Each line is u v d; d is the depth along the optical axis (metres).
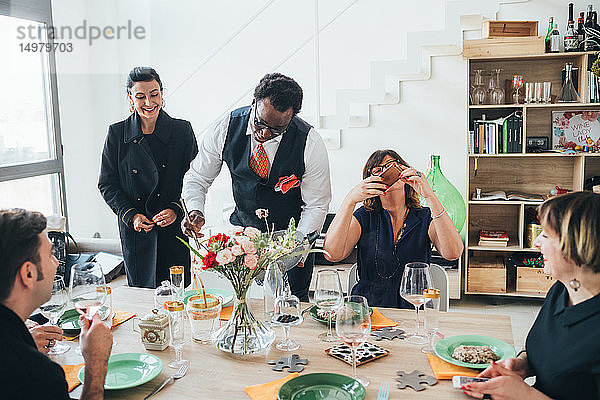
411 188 2.50
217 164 3.05
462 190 4.88
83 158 5.47
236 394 1.63
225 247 1.88
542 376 1.58
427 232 2.47
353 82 5.06
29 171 4.69
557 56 4.41
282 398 1.56
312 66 5.16
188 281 3.45
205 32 5.39
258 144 2.82
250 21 4.79
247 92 5.00
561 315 1.58
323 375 1.66
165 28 5.47
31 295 1.43
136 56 5.55
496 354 1.78
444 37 4.39
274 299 1.97
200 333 2.01
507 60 4.62
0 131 4.48
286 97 2.50
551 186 4.71
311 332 2.06
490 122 4.49
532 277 4.51
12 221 1.39
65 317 2.19
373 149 5.00
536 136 4.64
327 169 2.92
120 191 3.31
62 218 3.94
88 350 1.52
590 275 1.49
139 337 2.05
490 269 4.54
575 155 4.38
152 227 3.18
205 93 5.46
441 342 1.89
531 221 4.68
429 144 4.90
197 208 2.99
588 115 4.54
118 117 5.61
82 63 5.44
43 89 4.91
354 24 4.99
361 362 1.78
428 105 4.85
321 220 2.91
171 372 1.76
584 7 4.51
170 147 3.28
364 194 2.36
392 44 4.94
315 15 4.62
